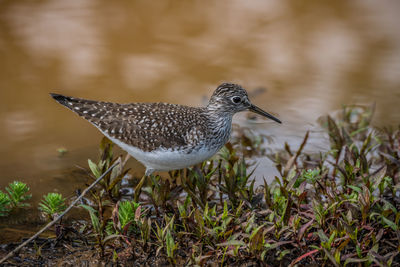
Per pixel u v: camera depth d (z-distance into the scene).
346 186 10.27
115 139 10.49
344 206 9.66
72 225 10.08
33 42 17.05
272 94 15.50
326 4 20.77
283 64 16.77
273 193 10.52
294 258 8.97
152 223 10.11
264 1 21.03
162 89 15.13
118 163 10.34
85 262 9.02
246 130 14.32
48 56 16.42
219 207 10.67
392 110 14.81
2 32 17.38
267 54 17.28
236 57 17.06
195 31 18.47
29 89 14.79
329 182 10.67
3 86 14.80
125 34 17.98
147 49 17.28
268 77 16.16
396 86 15.77
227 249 8.86
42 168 12.04
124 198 11.05
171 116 10.53
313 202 9.24
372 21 19.20
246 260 8.93
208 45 17.62
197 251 8.80
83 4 19.98
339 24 19.03
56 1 20.06
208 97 14.80
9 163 12.09
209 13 19.88
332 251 8.44
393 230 9.36
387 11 20.02
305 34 18.39
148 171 10.84
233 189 10.38
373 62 16.80
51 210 9.81
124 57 16.75
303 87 15.78
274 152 13.23
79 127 13.88
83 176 11.88
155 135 10.23
